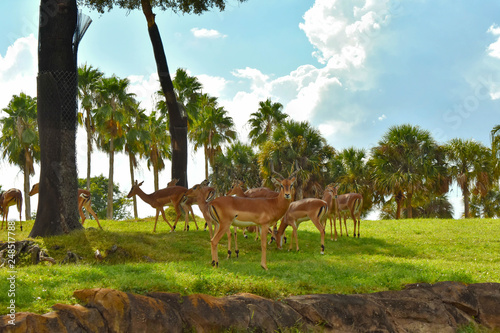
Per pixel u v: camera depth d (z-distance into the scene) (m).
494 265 11.57
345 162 32.47
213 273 8.58
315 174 30.08
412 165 30.70
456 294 8.55
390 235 17.81
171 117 22.12
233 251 13.73
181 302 6.89
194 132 38.03
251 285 7.72
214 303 6.93
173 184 20.73
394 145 30.89
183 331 6.66
